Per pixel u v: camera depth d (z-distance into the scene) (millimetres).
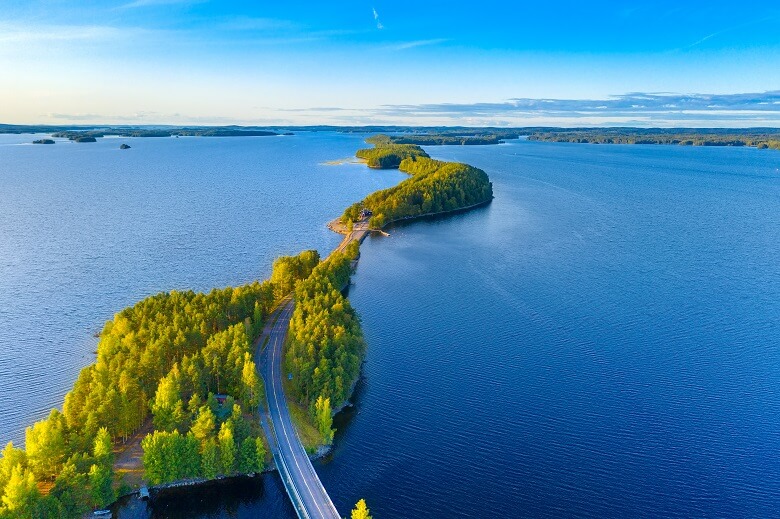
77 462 105000
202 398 132125
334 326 156750
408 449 127500
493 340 179000
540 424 136875
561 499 113375
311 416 132250
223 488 113562
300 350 145750
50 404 141500
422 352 171375
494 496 113938
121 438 122062
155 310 162625
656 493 115062
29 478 96312
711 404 144375
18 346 170250
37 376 154000
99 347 153500
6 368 157750
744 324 189750
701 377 156875
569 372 159875
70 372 156375
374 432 133125
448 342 177750
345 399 143250
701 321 192375
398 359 167000
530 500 113062
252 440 116938
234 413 120625
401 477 118750
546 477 119312
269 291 189625
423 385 153125
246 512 110750
